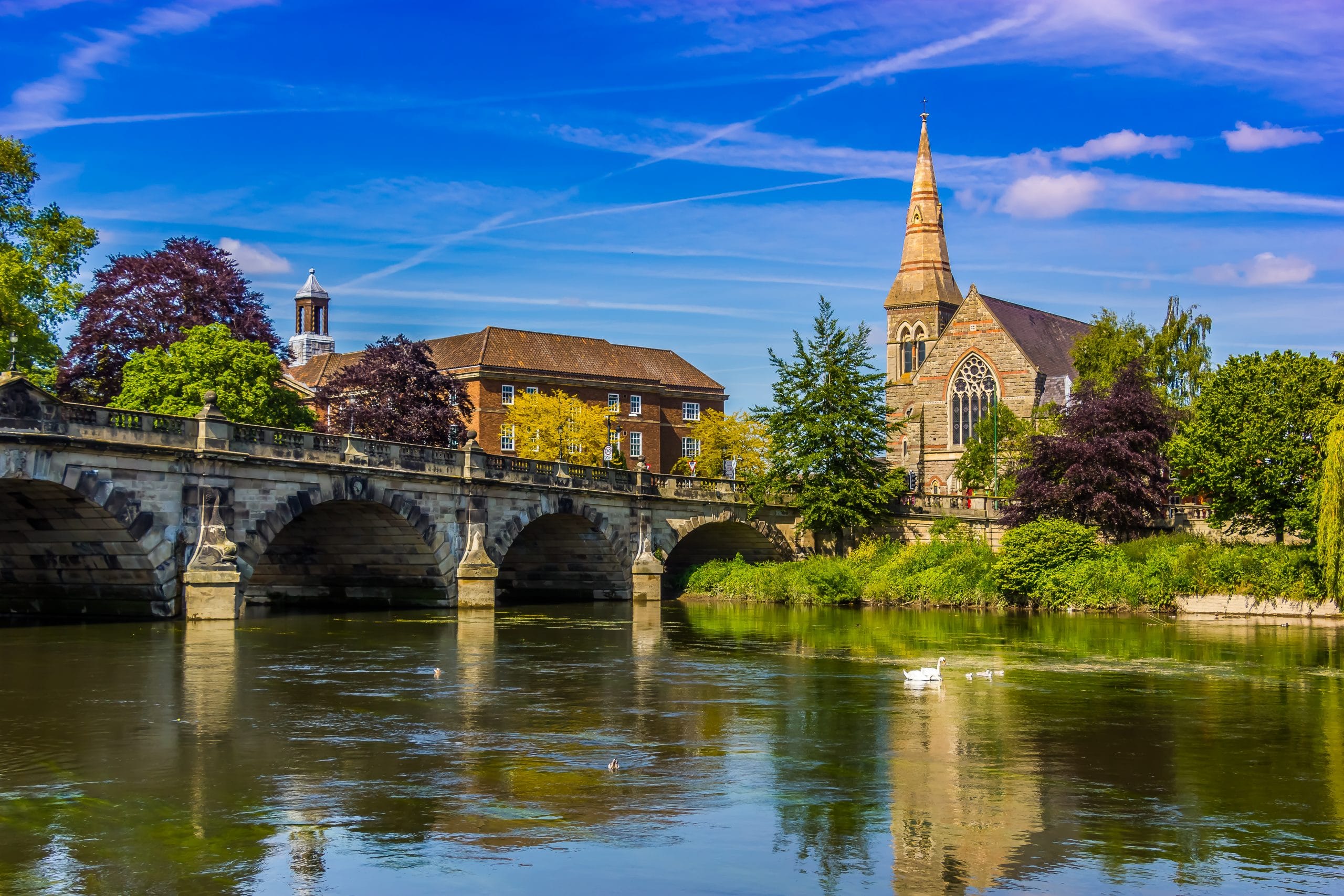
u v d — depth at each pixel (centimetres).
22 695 3175
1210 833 2045
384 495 5616
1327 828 2080
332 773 2377
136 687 3341
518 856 1881
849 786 2320
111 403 6650
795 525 8350
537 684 3534
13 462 4184
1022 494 7650
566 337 12438
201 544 4844
